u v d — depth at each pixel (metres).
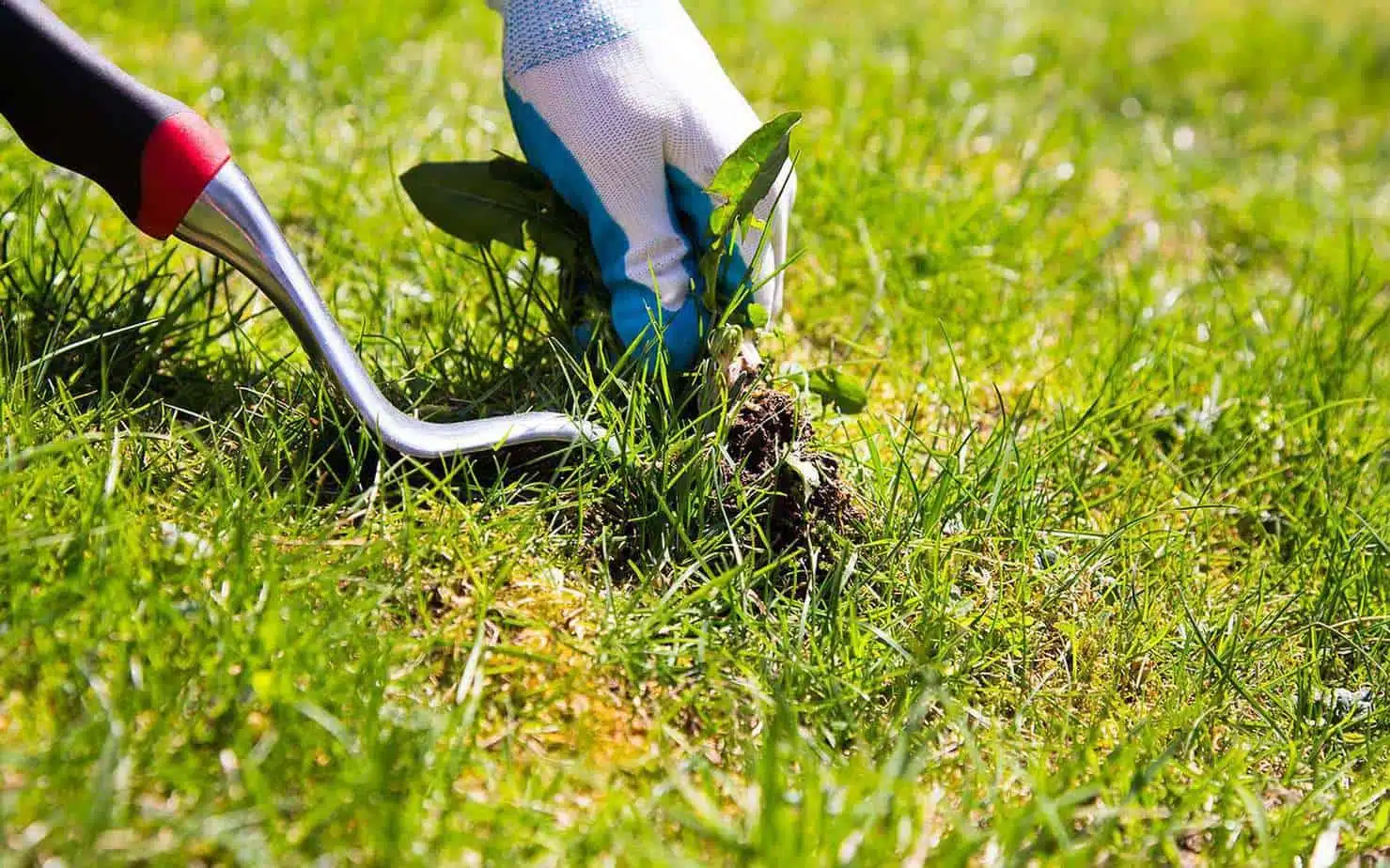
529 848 0.74
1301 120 1.93
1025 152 1.47
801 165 1.24
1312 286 1.29
